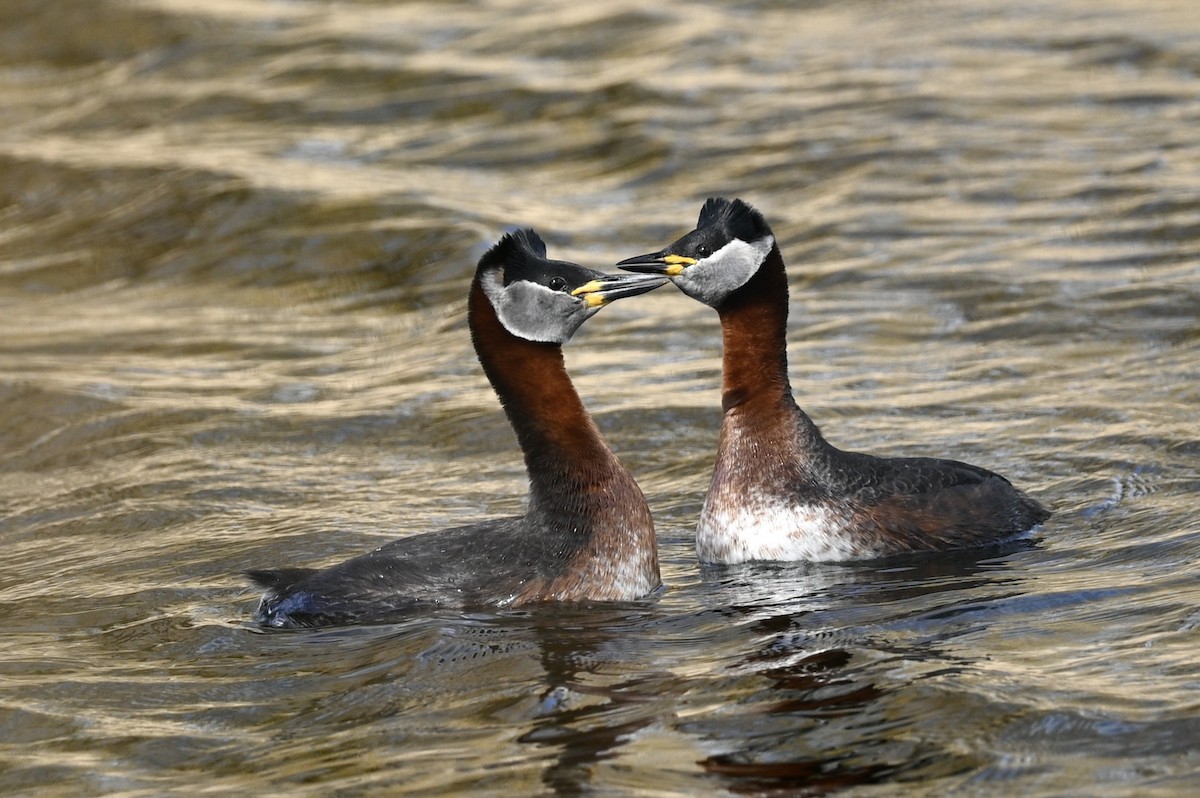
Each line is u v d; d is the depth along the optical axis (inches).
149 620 447.2
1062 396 614.9
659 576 462.0
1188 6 1195.9
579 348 728.3
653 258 497.4
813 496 483.2
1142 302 711.7
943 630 396.8
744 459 492.4
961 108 1008.9
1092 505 502.6
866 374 667.4
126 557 510.6
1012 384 637.9
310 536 517.3
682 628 416.5
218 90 1167.0
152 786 343.3
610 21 1225.4
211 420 660.1
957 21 1192.2
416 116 1093.8
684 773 325.1
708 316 761.6
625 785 321.4
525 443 456.1
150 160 1037.8
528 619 425.1
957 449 569.0
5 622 454.9
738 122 1021.2
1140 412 584.1
